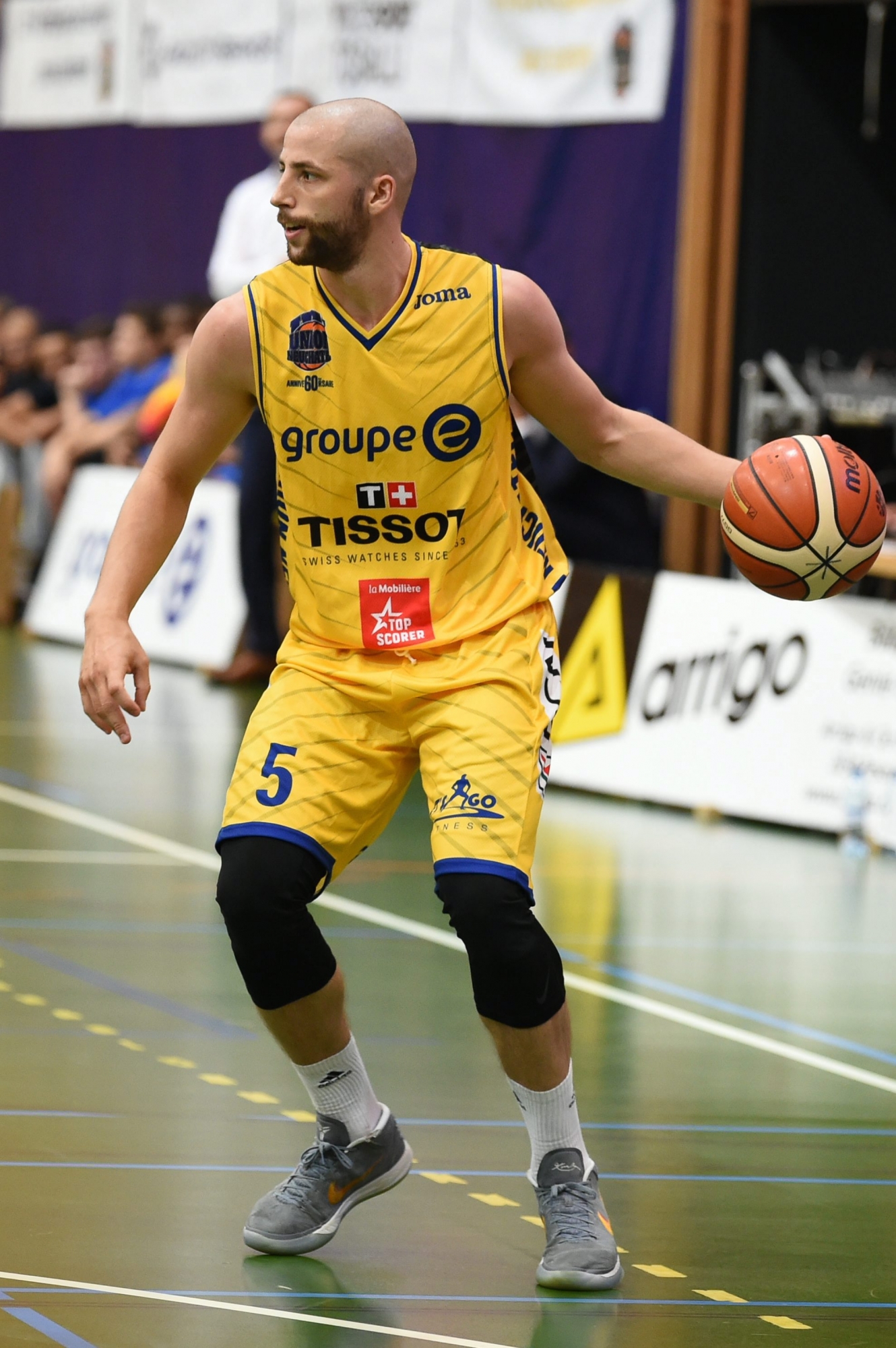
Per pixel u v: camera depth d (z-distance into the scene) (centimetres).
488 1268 627
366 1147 643
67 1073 827
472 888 589
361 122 583
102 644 607
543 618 632
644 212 2092
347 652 624
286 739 612
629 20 2070
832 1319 591
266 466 2086
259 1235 627
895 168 1962
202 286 2728
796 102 1923
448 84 2258
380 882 1284
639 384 2114
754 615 1603
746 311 1944
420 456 602
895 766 1464
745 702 1588
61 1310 565
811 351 1959
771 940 1162
